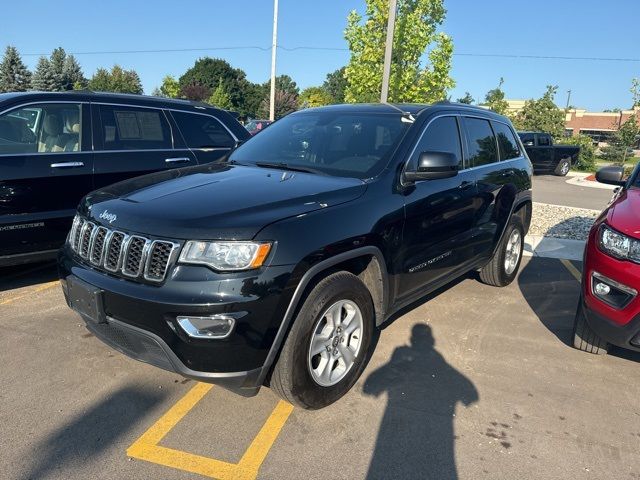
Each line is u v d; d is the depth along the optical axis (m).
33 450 2.63
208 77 79.50
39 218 4.71
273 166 3.78
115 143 5.31
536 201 13.16
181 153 5.80
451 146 4.22
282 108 61.97
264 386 3.24
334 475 2.54
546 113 29.44
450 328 4.35
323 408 3.09
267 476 2.52
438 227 3.85
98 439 2.74
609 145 30.09
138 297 2.57
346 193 3.13
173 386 3.29
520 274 6.07
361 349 3.21
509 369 3.68
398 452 2.73
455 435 2.89
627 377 3.64
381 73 12.45
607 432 2.98
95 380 3.32
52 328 4.06
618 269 3.29
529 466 2.66
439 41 12.28
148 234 2.66
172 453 2.65
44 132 4.89
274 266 2.57
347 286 2.99
